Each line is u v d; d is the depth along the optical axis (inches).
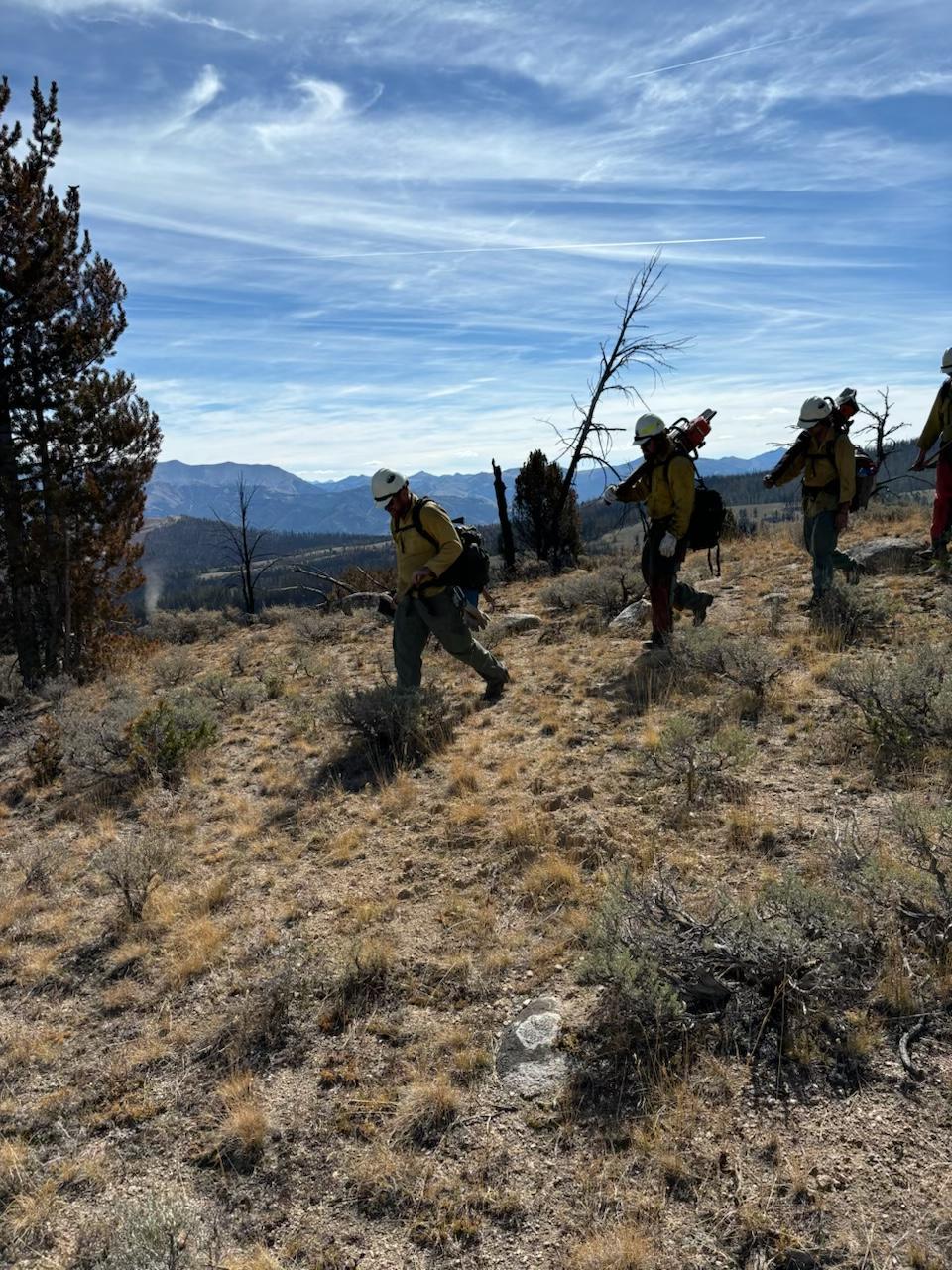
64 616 773.3
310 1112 120.6
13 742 421.1
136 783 294.5
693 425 288.4
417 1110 116.0
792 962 117.6
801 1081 104.5
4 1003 168.9
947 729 183.3
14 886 226.2
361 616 573.0
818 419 294.8
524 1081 117.0
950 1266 78.5
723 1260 84.6
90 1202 113.1
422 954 152.9
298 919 177.0
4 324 732.0
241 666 484.1
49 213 729.0
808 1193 89.4
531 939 150.7
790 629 299.1
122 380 817.5
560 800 200.2
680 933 129.3
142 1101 131.2
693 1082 108.1
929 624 270.8
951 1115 95.2
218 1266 97.2
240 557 1020.5
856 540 464.8
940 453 324.2
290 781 262.8
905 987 112.9
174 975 164.2
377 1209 102.0
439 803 218.5
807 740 204.7
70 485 786.2
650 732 224.8
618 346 812.6
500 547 885.2
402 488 269.4
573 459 837.2
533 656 347.3
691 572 466.9
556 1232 92.9
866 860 138.8
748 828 166.7
